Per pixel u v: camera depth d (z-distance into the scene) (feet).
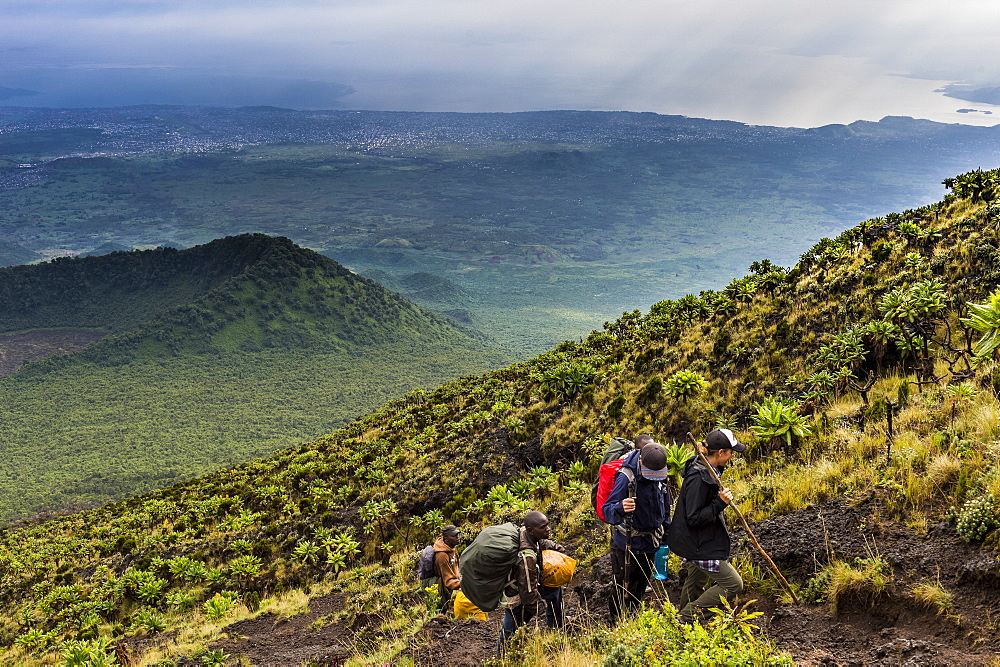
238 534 97.66
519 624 20.90
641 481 19.94
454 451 94.79
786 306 77.61
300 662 35.73
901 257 72.43
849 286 73.10
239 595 71.97
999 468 18.22
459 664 24.84
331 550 76.07
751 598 19.57
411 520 73.87
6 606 100.32
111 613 79.82
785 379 57.06
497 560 19.80
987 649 13.67
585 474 61.62
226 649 45.34
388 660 27.58
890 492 20.76
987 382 29.07
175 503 138.72
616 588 21.07
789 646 16.48
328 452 143.95
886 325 44.70
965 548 16.72
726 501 17.46
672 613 17.04
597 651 17.84
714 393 62.03
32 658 69.10
